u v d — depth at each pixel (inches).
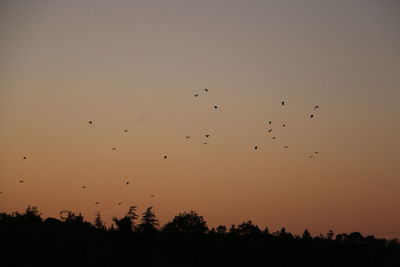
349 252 5664.4
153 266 4734.3
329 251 5708.7
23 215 4837.6
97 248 4601.4
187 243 5570.9
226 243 5684.1
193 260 5300.2
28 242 4414.4
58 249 4370.1
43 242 4453.7
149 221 5610.2
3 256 4124.0
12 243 4308.6
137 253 4931.1
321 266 5492.1
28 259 4128.9
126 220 5359.3
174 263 5036.9
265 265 5433.1
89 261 4328.3
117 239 5098.4
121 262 4542.3
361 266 5511.8
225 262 5433.1
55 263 4183.1
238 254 5521.7
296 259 5565.9
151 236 5497.1
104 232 5221.5
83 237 4741.6
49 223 4889.3
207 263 5329.7
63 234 4692.4
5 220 4719.5
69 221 5098.4
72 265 4220.0
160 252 5201.8
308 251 5708.7
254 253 5556.1
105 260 4461.1
